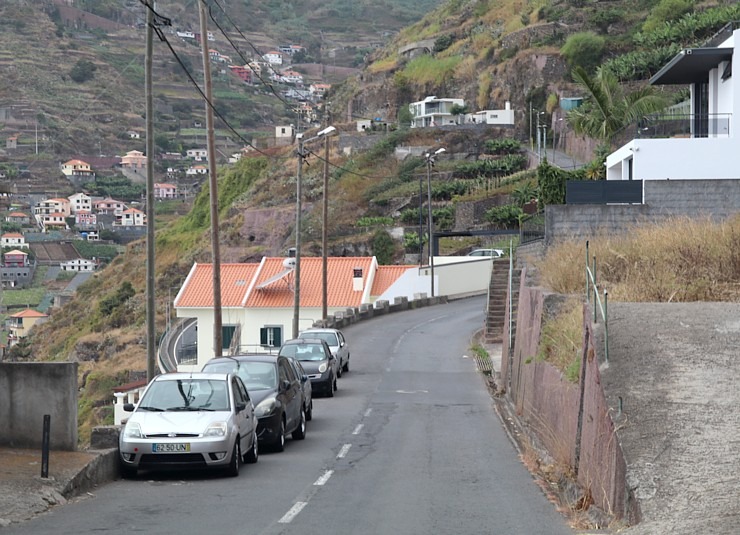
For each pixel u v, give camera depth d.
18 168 193.38
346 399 30.95
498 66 125.62
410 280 67.56
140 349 74.00
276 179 113.19
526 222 45.88
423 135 113.12
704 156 35.59
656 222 32.06
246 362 22.03
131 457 16.39
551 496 15.13
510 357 30.91
